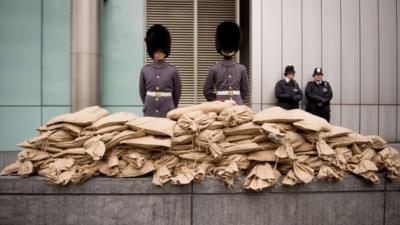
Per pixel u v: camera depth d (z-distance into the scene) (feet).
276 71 34.42
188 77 34.78
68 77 33.55
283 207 10.98
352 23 35.47
